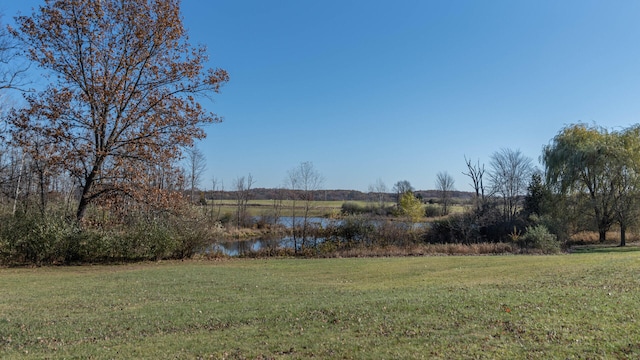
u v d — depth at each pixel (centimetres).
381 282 1388
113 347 685
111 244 2072
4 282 1441
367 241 2841
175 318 876
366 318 805
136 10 2206
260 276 1587
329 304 945
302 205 3841
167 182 2922
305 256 2530
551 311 780
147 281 1450
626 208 2777
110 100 2133
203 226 2359
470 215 3372
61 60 2098
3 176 2792
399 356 592
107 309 991
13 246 1911
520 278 1258
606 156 2866
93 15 2114
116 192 2245
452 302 892
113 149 2212
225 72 2419
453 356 581
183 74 2311
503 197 4538
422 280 1383
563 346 601
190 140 2342
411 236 2948
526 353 581
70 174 2225
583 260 1591
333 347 645
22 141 2050
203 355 630
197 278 1522
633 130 2964
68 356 639
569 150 3066
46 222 1994
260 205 5906
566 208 3042
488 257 2059
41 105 2052
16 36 1995
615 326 673
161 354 639
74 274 1661
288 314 869
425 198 6781
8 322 855
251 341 695
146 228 2167
